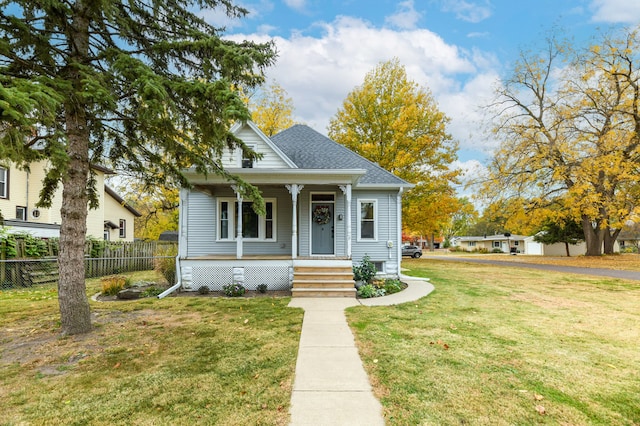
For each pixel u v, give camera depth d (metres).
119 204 23.83
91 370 4.07
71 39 5.02
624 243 44.69
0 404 3.28
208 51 5.43
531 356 4.48
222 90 4.87
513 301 8.27
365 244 12.35
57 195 17.00
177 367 4.14
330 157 12.99
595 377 3.84
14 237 11.18
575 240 28.66
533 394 3.43
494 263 21.08
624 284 11.24
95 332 5.65
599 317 6.62
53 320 6.45
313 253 11.98
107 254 14.41
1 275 10.40
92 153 6.92
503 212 21.58
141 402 3.29
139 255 16.53
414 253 32.97
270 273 10.26
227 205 11.92
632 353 4.61
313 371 3.99
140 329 5.82
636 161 18.72
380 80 20.56
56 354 4.62
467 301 8.25
